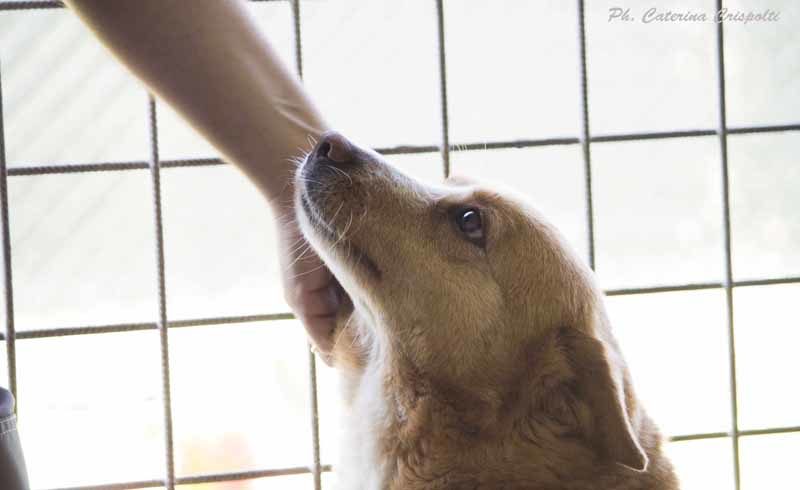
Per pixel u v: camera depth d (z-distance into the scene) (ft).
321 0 16.60
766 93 17.08
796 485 13.97
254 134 7.30
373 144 16.74
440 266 7.11
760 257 18.03
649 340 17.06
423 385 7.02
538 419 6.71
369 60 16.80
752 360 16.52
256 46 7.28
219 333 17.94
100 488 8.19
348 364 7.88
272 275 18.97
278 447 15.19
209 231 18.94
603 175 18.35
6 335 7.98
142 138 17.97
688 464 14.37
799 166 17.54
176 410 16.37
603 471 6.61
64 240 18.89
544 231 7.19
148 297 19.24
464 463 6.86
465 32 17.03
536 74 17.25
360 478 7.47
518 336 6.89
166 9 6.84
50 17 17.22
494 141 8.62
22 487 6.22
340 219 7.22
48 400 17.11
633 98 17.70
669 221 18.56
